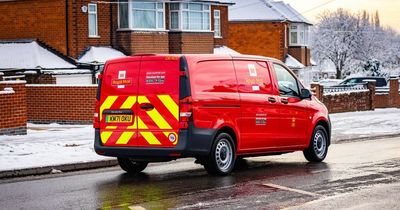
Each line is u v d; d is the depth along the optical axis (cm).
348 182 1102
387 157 1464
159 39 3697
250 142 1256
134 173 1268
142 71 1177
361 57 9050
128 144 1180
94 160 1370
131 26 3559
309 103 1405
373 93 3453
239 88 1238
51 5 3372
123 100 1187
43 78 3105
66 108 2384
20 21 3459
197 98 1148
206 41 4016
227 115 1203
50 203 943
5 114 1884
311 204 912
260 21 5147
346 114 3034
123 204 925
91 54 3372
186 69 1146
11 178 1216
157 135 1152
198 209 882
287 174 1215
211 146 1171
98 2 3488
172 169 1319
